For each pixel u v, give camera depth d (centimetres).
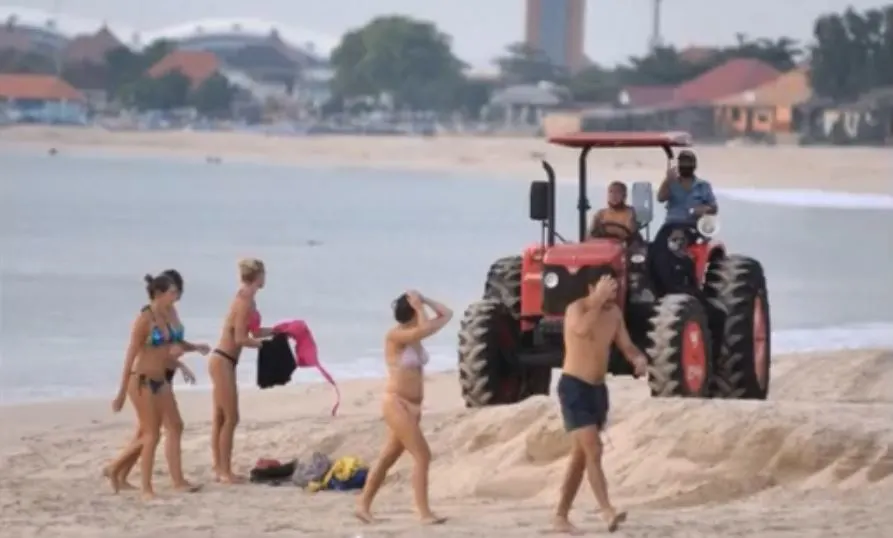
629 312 3581
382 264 12119
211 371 3347
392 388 2762
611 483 2997
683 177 3709
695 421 3092
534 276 3634
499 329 3672
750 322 3741
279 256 13000
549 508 2898
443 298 9375
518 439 3275
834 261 12519
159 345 3169
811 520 2616
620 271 3512
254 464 3503
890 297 9431
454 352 6538
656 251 3656
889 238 15538
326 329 7675
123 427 4222
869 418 3156
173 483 3250
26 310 8650
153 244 14588
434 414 3625
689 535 2505
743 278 3781
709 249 3828
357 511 2795
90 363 6456
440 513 2869
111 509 2997
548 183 3688
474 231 16938
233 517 2872
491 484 3117
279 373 3400
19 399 5419
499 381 3681
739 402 3198
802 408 3183
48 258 12769
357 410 4522
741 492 2934
